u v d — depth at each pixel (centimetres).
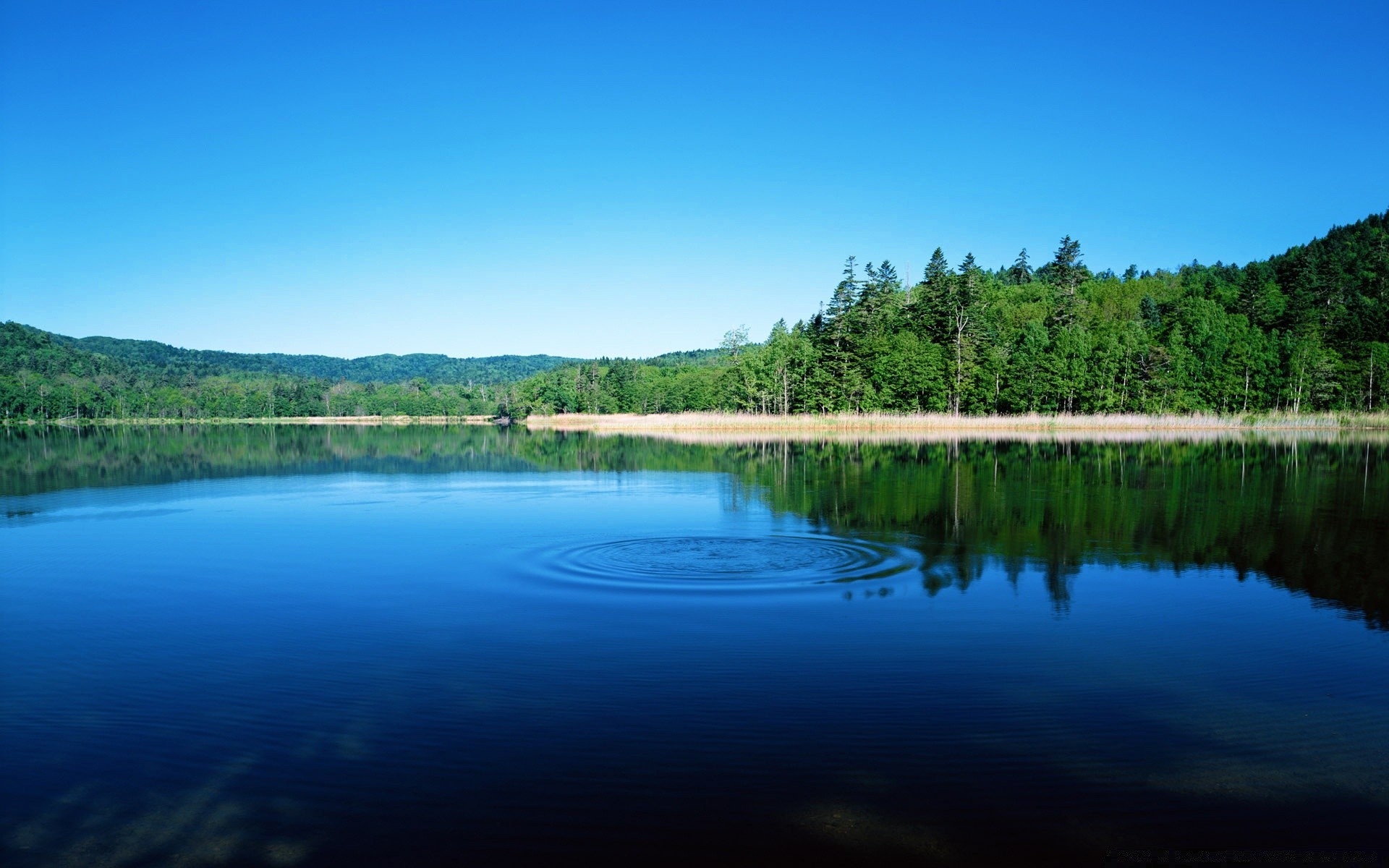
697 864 588
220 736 812
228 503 2650
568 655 1050
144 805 680
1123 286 13088
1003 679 958
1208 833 632
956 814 657
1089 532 1958
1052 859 596
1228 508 2319
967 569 1555
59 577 1557
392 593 1395
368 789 700
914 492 2720
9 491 3067
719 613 1242
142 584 1490
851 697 902
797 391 9538
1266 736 804
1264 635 1137
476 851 607
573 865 588
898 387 8762
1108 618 1216
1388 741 794
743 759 752
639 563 1612
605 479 3306
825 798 681
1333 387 8150
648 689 926
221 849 611
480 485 3130
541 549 1777
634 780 711
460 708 874
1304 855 604
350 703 892
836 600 1317
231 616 1267
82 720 855
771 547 1777
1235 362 8394
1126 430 7069
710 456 4506
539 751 768
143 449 5856
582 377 15675
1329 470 3409
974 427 7425
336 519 2275
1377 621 1209
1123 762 746
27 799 692
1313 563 1611
